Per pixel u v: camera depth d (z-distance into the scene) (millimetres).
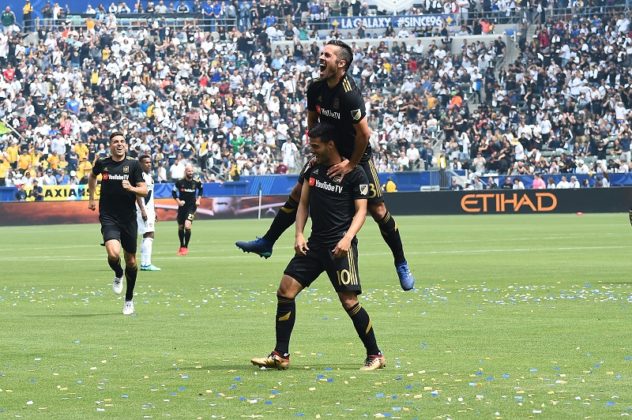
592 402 10883
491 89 81688
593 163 75250
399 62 84500
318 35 88875
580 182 74188
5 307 21703
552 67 81250
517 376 12539
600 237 45375
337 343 15734
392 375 12695
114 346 15617
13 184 73312
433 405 10766
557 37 83312
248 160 77875
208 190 75000
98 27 85875
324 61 13281
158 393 11617
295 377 12625
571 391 11516
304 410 10570
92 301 22859
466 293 23406
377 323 18156
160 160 76250
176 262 34781
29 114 78688
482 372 12836
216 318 19375
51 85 80312
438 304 21250
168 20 88875
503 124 79125
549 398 11109
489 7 87562
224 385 12109
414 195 74750
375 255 36844
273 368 13281
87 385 12180
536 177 74500
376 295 23172
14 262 35594
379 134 79188
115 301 22828
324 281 27000
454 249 39031
